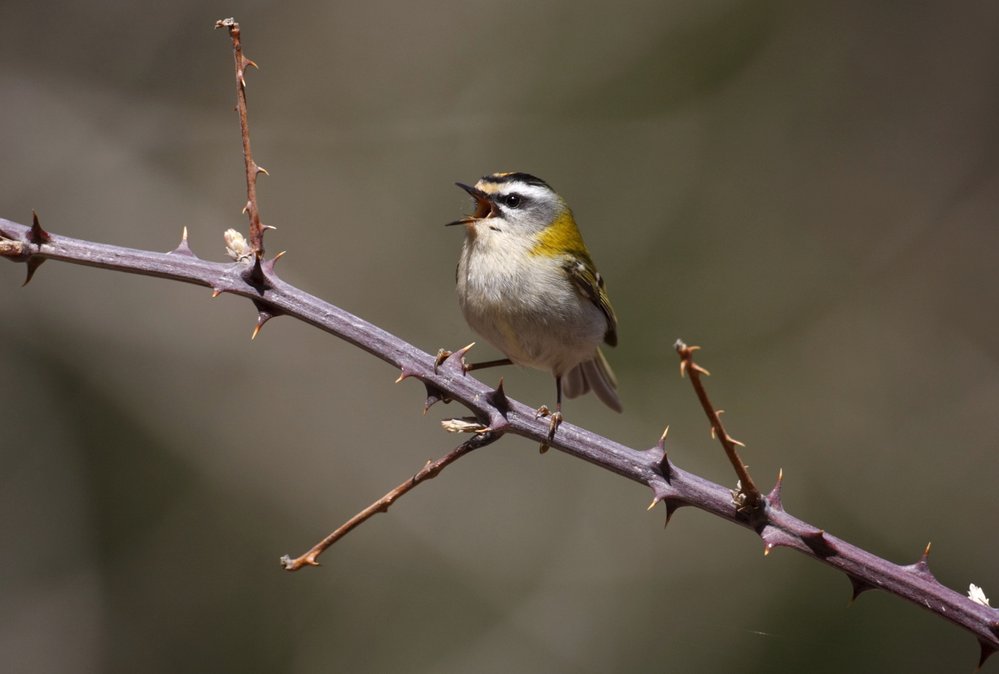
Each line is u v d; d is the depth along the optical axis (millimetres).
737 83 14609
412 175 14336
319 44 14672
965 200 14180
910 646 11039
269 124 14289
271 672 11188
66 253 4488
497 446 12625
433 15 14898
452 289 13930
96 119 13547
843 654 11227
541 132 14500
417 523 12094
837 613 11383
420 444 12531
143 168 13492
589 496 12484
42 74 13508
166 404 12289
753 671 11383
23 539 11398
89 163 13281
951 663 10883
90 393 12156
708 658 11508
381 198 14227
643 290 13945
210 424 12273
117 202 13172
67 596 11203
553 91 14688
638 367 13555
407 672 11305
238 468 12133
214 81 14094
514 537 12188
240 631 11367
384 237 14039
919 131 14422
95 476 11898
